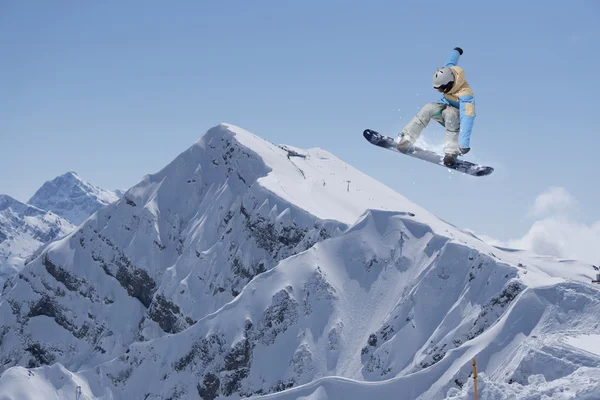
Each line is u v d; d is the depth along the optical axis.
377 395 92.00
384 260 139.62
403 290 131.25
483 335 94.81
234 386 132.75
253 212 175.00
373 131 14.29
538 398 31.83
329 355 128.38
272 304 137.38
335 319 133.12
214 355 136.88
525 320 91.44
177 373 140.62
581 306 89.25
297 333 133.12
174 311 175.62
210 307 169.50
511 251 172.25
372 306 133.62
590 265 161.75
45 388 145.38
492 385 34.12
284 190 178.00
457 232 165.88
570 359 58.69
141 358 148.12
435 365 93.62
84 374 150.12
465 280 121.44
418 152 14.11
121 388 146.00
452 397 35.38
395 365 116.44
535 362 61.06
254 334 135.88
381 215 149.00
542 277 109.50
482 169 13.83
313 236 156.12
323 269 141.50
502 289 108.44
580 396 30.80
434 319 119.81
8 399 140.38
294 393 95.25
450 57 13.73
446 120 13.71
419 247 137.75
